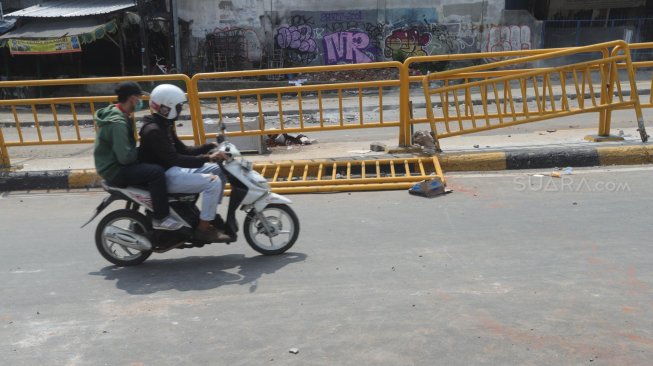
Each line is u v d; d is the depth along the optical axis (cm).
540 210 635
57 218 692
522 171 820
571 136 1035
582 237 545
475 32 2330
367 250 537
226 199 759
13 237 620
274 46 2375
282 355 356
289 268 503
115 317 419
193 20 2347
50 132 1698
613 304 407
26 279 498
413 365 339
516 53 879
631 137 948
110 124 484
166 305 437
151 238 510
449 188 741
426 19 2330
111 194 504
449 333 375
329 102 2061
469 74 868
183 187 500
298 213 670
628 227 567
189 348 369
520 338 365
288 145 1100
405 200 702
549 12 2433
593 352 346
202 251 563
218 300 442
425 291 441
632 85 862
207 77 830
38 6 2478
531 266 481
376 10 2334
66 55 2433
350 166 836
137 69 2417
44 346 378
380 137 1252
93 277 500
